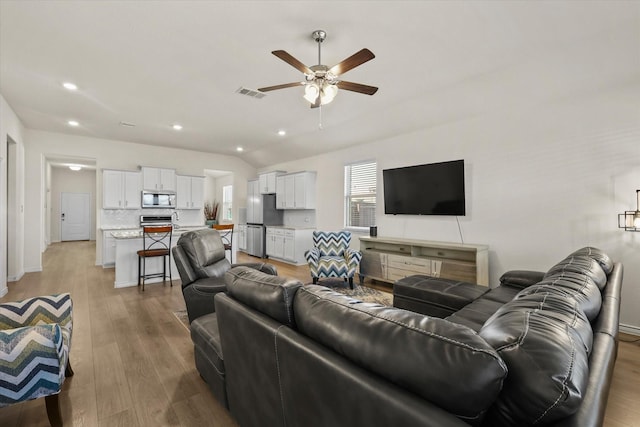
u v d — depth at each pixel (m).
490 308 2.24
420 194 4.53
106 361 2.35
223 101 4.12
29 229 5.53
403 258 4.37
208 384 1.91
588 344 0.88
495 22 2.37
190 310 2.88
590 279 1.54
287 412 1.15
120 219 6.52
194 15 2.32
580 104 3.16
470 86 3.50
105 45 2.74
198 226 6.89
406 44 2.67
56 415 1.61
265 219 7.49
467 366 0.68
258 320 1.27
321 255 5.14
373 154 5.42
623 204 2.91
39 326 1.58
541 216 3.45
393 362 0.79
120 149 6.59
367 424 0.80
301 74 3.30
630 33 2.45
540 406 0.65
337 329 0.97
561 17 2.30
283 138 6.22
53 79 3.45
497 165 3.82
